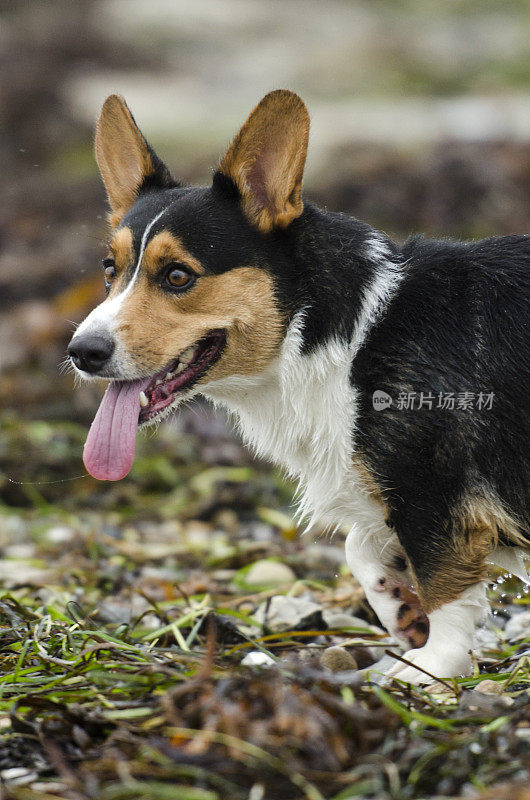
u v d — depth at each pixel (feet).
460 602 23.25
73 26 145.28
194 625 26.68
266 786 15.97
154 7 170.09
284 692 17.02
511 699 20.17
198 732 17.04
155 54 152.87
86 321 23.81
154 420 24.36
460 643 23.08
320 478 24.48
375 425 23.21
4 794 15.93
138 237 24.09
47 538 39.24
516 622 27.71
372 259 24.13
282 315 23.95
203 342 24.21
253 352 24.04
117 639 23.54
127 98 126.93
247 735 16.60
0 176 97.40
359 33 163.12
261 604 28.91
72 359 23.93
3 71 119.24
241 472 45.03
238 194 24.16
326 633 25.67
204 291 23.68
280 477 44.70
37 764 17.46
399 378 23.06
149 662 21.27
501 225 70.69
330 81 141.49
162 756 16.48
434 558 23.11
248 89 139.95
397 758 16.85
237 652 24.67
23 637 23.61
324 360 23.66
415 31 167.32
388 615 25.04
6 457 45.85
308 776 16.01
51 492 44.80
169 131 105.19
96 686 19.83
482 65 144.77
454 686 20.70
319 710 16.89
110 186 27.07
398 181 75.05
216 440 48.37
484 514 22.90
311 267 23.95
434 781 16.25
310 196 75.51
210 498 43.01
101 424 23.99
